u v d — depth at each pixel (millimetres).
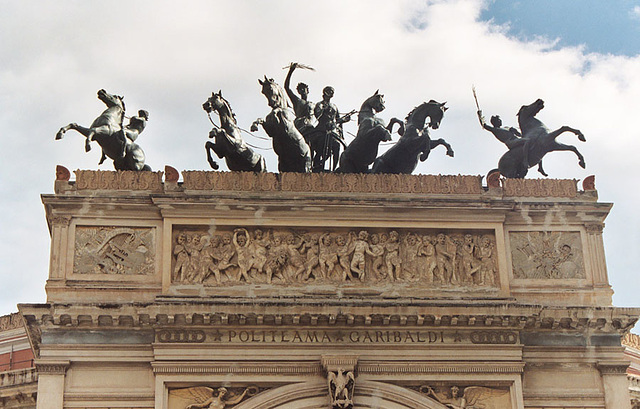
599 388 63781
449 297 64250
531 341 64125
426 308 62625
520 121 71875
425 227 65688
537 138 69938
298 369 62062
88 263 63906
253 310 61812
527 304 63625
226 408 61375
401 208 65562
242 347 62000
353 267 64625
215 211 64875
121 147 67188
